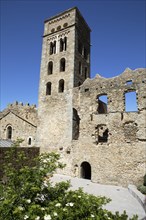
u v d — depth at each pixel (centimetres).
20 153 799
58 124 3083
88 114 2803
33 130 3325
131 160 2348
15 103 3722
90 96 2864
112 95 2672
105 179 2436
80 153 2722
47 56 3688
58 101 3206
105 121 2628
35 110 3425
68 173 2747
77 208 570
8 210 522
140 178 2242
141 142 2336
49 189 674
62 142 2948
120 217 600
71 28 3531
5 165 776
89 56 4100
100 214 572
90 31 4312
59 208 558
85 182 2427
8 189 627
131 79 2580
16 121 3584
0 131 3725
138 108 2438
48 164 723
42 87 3497
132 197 1805
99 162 2538
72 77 3177
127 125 2530
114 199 1703
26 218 499
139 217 1239
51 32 3812
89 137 2703
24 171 670
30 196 609
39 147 3128
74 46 3384
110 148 2512
